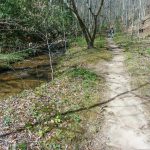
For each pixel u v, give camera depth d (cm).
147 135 1191
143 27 5891
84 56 2969
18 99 1639
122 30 6856
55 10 4725
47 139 1154
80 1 6588
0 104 1582
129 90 1730
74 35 4953
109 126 1270
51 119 1316
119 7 10406
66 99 1566
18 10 3650
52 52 3531
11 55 3014
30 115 1364
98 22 6919
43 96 1639
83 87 1775
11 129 1244
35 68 2620
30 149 1088
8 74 2405
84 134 1196
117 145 1120
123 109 1448
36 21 3778
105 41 4497
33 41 3666
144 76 2009
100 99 1577
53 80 2009
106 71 2230
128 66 2334
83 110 1427
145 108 1456
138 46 3509
